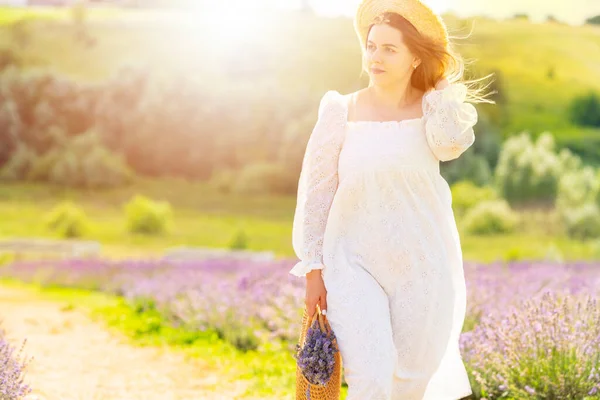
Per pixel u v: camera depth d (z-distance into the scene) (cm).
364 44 388
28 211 4153
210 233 3756
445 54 374
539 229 3831
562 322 509
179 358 738
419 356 365
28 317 992
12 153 4875
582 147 5322
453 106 359
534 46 5759
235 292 890
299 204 386
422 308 362
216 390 599
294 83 5306
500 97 5531
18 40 5559
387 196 362
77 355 735
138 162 4931
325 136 370
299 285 860
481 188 4259
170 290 1062
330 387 352
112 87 5038
